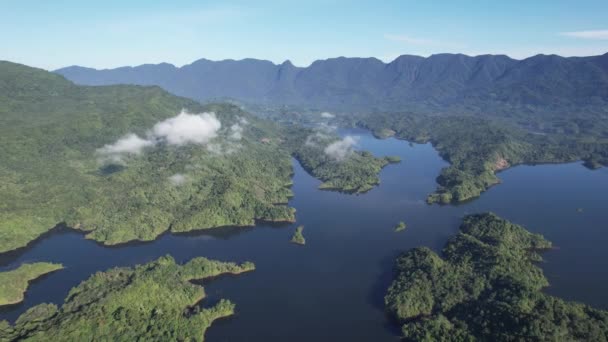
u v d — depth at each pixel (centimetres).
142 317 17775
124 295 18212
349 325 19362
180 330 17700
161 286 19975
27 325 16838
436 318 18238
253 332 18862
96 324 16462
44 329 16100
